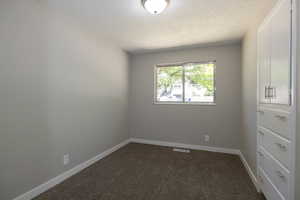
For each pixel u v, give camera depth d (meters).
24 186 1.55
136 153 2.98
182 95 3.41
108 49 2.85
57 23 1.86
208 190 1.81
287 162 1.18
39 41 1.66
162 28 2.30
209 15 1.93
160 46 3.11
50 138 1.81
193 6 1.73
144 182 1.98
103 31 2.41
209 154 2.95
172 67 3.49
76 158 2.19
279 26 1.31
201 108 3.21
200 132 3.22
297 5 1.08
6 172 1.41
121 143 3.36
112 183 1.95
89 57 2.39
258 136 1.79
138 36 2.62
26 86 1.55
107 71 2.84
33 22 1.60
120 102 3.30
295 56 1.10
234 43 2.93
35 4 1.62
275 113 1.37
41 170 1.71
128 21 2.10
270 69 1.48
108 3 1.69
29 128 1.58
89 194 1.72
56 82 1.87
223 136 3.06
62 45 1.94
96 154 2.59
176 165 2.46
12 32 1.42
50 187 1.81
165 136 3.49
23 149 1.54
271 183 1.44
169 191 1.79
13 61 1.44
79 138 2.23
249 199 1.65
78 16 1.97
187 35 2.57
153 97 3.57
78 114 2.21
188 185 1.91
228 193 1.76
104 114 2.79
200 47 3.16
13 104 1.45
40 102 1.69
